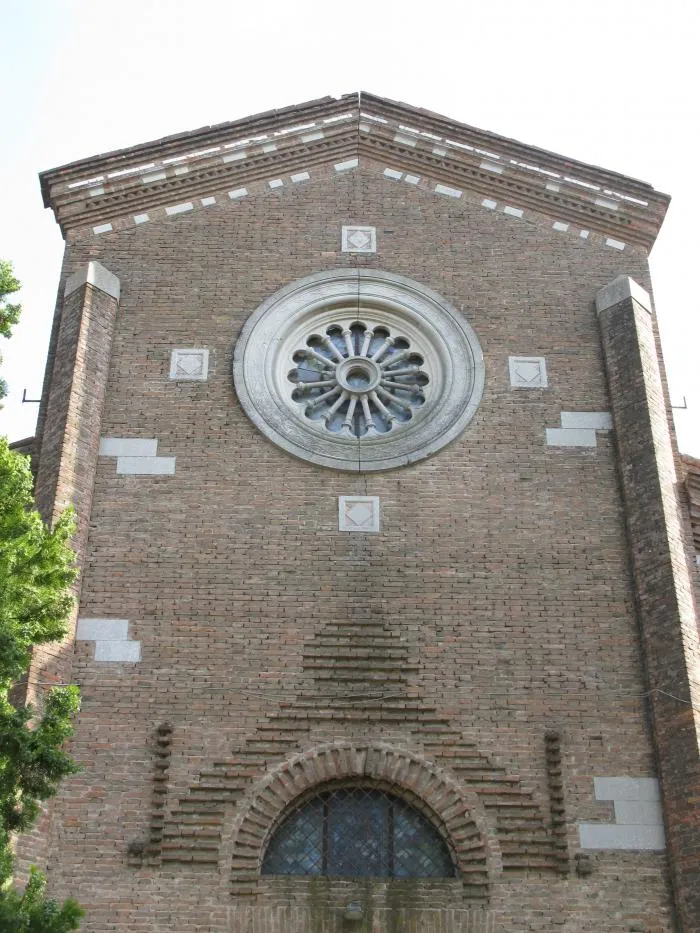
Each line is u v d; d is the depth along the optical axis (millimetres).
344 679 18562
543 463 20781
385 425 21750
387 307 22672
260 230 23516
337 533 19844
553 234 23797
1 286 16656
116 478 20328
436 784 17844
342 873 17500
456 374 21781
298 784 17781
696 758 17516
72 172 23844
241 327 22219
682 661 18359
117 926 16547
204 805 17531
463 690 18531
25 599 15141
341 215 23828
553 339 22344
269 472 20438
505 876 17156
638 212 24078
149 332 22078
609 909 16922
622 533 20109
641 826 17516
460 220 23906
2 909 13227
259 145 24406
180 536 19734
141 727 18031
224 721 18125
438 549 19766
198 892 16875
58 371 21375
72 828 17188
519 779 17859
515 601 19344
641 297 22578
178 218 23625
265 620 19000
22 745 14094
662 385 22094
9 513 15570
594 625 19172
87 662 18516
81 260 23047
